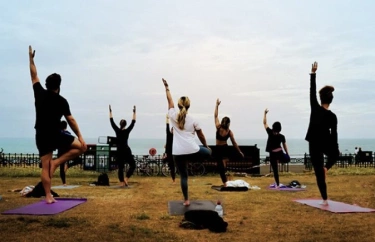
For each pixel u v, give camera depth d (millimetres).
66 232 5254
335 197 8867
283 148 11773
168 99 7789
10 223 5723
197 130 7496
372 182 12977
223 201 8164
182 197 8844
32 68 7742
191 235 5176
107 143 19406
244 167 18484
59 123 7605
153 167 18656
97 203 7824
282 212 6887
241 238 5051
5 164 20828
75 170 18484
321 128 7602
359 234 5250
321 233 5316
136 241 4848
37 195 8836
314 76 7703
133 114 12055
